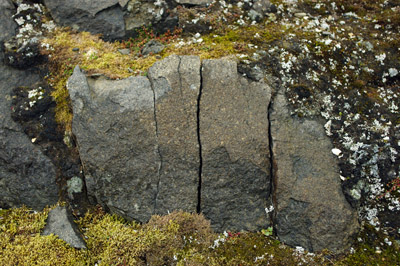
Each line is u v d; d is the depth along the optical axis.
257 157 1.38
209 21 1.60
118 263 1.30
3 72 1.49
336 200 1.38
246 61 1.46
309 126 1.43
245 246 1.35
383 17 1.67
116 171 1.37
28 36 1.52
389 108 1.50
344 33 1.62
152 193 1.38
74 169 1.42
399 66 1.56
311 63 1.52
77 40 1.54
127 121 1.36
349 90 1.51
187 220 1.37
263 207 1.40
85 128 1.37
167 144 1.37
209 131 1.38
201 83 1.40
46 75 1.48
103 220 1.39
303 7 1.71
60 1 1.57
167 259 1.32
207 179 1.38
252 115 1.40
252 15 1.65
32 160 1.42
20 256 1.28
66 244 1.31
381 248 1.36
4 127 1.44
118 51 1.54
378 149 1.44
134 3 1.60
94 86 1.40
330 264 1.32
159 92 1.38
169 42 1.57
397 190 1.42
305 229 1.36
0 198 1.43
